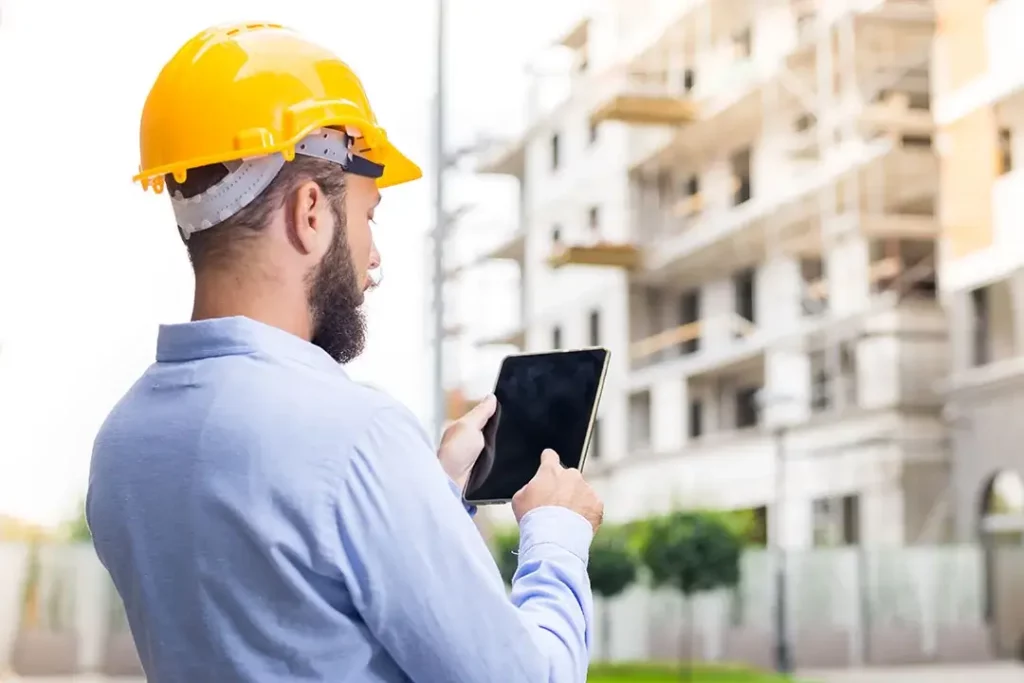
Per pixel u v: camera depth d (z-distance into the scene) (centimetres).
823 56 2266
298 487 107
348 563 106
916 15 2130
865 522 2197
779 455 2248
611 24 2883
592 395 137
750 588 2280
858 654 2155
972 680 1848
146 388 120
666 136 2711
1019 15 1961
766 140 2467
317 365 116
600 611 2444
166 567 112
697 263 2661
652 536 2042
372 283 130
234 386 113
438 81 1264
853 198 2195
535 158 3122
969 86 2086
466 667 107
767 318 2511
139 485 115
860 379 2219
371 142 123
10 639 2148
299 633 108
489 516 916
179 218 119
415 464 109
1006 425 2014
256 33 121
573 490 128
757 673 2077
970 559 2097
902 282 2264
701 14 2555
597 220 2931
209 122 115
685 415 2645
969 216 2080
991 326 2064
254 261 117
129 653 2261
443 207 1270
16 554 2172
